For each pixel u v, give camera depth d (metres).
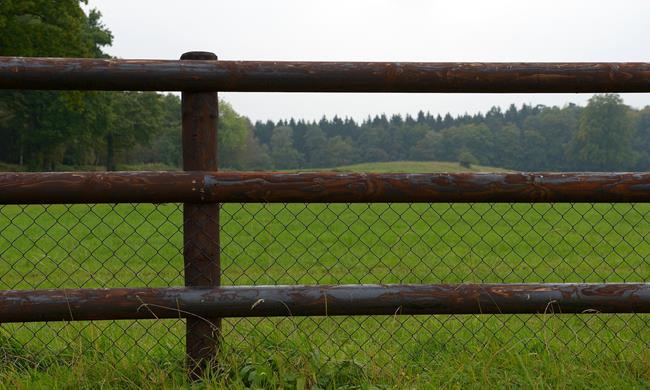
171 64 2.97
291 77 3.01
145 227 18.84
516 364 3.37
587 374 3.26
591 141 120.50
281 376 3.10
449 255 12.30
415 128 152.88
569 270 9.86
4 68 2.88
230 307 3.05
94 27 59.75
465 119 155.38
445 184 3.07
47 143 68.25
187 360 3.17
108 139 82.44
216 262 3.12
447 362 3.43
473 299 3.12
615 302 3.15
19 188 2.88
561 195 3.09
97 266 10.48
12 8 30.11
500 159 131.50
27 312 2.96
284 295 3.07
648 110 127.06
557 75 3.07
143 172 2.98
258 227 18.55
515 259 11.55
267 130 172.62
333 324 5.05
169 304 3.02
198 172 3.02
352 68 3.03
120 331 4.48
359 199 3.06
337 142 154.50
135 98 83.69
